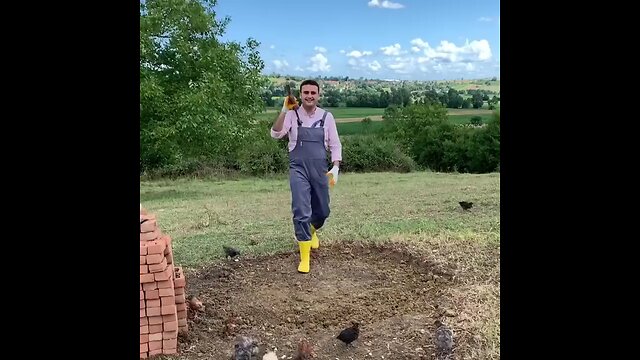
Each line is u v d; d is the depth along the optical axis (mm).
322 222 5824
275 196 10578
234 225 7516
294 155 5438
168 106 11727
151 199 10602
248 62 13164
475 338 3727
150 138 11625
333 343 3920
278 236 6734
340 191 10438
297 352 3729
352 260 5766
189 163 14906
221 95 12062
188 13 12125
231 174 15172
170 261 3943
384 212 7938
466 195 9180
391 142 19125
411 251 5758
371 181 12461
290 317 4414
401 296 4770
